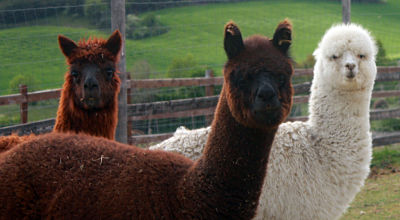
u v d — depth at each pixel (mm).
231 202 2791
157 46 21219
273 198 4469
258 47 2781
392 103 14383
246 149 2783
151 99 11164
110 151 3100
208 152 2895
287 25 2830
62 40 4988
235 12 24547
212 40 21609
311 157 4633
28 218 2893
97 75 4867
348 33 4820
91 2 20234
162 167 2986
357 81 4660
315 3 27703
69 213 2842
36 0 21094
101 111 4961
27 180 2936
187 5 24812
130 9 23719
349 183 4648
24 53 20000
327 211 4613
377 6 29766
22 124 7586
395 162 9820
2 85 18266
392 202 7375
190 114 8711
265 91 2570
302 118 10086
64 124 4941
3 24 20672
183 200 2803
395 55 19484
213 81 9406
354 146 4668
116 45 5160
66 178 2932
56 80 18969
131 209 2793
